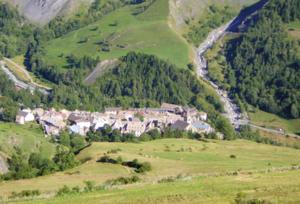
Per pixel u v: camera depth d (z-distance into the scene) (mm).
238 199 61938
